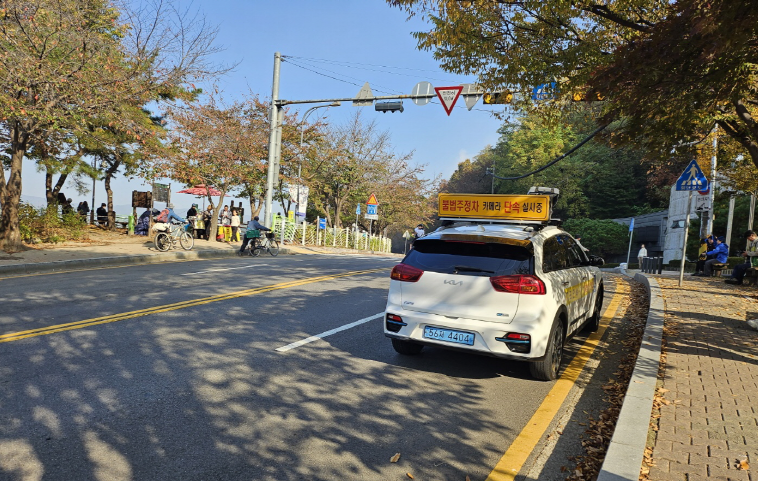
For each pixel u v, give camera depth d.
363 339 6.96
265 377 5.30
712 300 10.22
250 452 3.73
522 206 6.54
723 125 7.44
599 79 6.35
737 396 4.64
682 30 5.34
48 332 6.54
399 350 6.18
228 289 10.41
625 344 7.32
